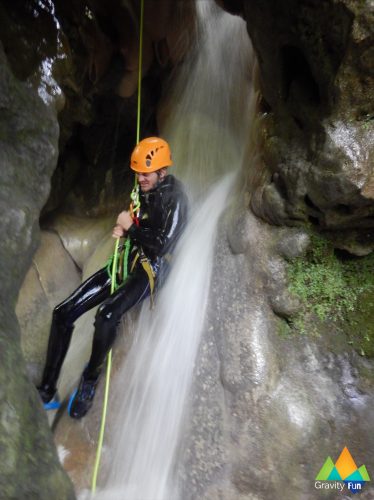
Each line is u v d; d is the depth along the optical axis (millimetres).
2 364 1645
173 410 2691
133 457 2723
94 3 3068
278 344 2605
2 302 1890
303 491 2393
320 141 2270
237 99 4027
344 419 2469
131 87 3629
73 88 3041
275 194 2561
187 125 4059
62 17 2840
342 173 2178
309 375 2561
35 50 2604
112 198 3979
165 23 3703
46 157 2533
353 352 2549
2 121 2346
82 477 2746
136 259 2795
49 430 1709
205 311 2793
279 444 2422
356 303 2578
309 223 2559
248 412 2477
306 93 2465
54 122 2623
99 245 3652
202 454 2506
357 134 2162
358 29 1955
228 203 3189
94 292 2857
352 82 2092
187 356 2750
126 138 4098
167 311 2936
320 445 2428
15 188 2281
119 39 3387
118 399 2896
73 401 2859
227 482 2445
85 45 3059
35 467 1534
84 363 3260
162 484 2604
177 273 2984
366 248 2539
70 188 3875
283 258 2629
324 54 2203
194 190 3637
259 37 2570
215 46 4207
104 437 2822
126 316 3107
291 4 2246
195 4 4129
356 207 2295
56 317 2773
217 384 2600
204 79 4191
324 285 2596
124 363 2990
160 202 2764
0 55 2336
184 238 3127
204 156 3893
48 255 3609
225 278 2775
